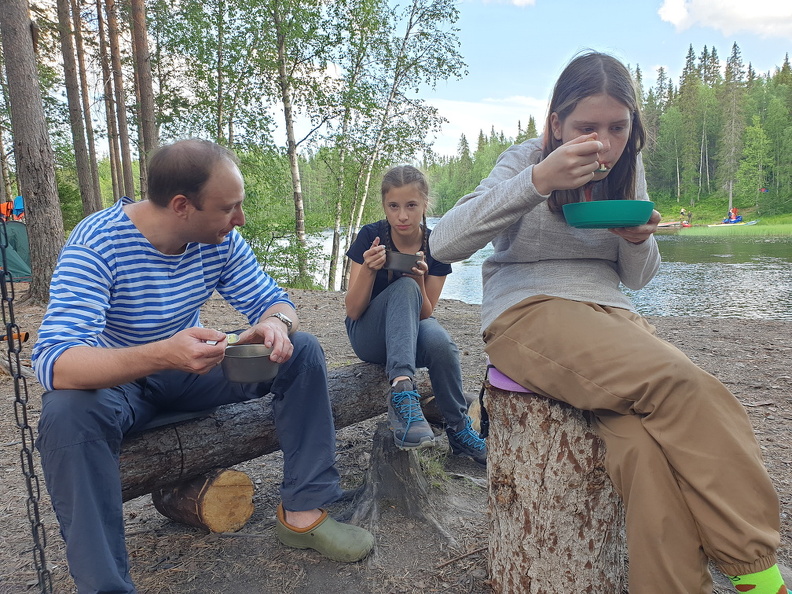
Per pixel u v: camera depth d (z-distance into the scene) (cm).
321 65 1231
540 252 178
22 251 1117
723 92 6631
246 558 197
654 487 132
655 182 6072
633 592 133
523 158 186
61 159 2134
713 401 132
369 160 1409
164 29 1280
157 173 162
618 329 150
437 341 238
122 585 153
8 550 210
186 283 185
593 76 158
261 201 1259
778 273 1617
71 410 146
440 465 253
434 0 1277
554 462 160
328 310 777
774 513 128
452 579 185
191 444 193
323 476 195
